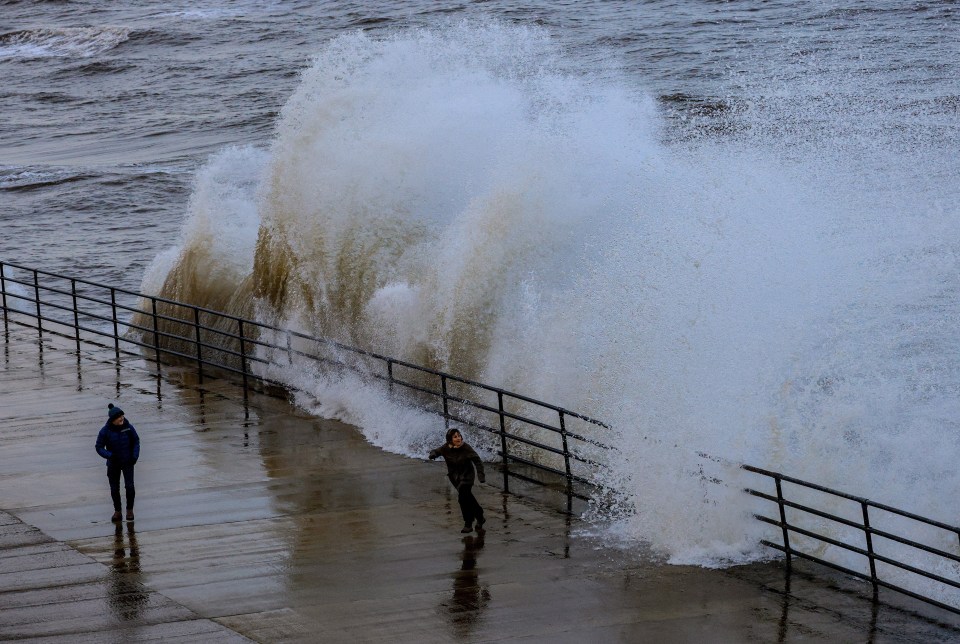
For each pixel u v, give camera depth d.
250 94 167.00
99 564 24.88
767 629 21.00
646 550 25.36
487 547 25.59
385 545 25.78
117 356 46.03
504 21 170.88
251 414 37.28
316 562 24.78
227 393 40.00
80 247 87.69
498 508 28.31
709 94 106.44
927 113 77.25
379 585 23.39
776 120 77.44
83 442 34.59
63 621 21.67
